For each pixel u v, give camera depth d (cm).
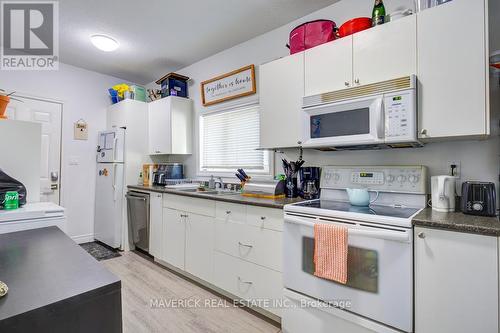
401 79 151
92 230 386
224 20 250
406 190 170
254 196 234
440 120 144
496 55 142
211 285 237
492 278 108
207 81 325
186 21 251
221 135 324
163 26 260
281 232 179
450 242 117
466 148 163
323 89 188
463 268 114
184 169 369
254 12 237
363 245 138
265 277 188
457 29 139
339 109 176
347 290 143
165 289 238
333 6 225
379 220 134
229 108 307
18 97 320
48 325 59
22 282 70
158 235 296
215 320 191
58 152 352
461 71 138
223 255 220
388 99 155
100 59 341
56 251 97
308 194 216
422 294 124
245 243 202
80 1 220
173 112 337
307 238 161
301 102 199
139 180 365
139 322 187
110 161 350
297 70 203
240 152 302
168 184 334
